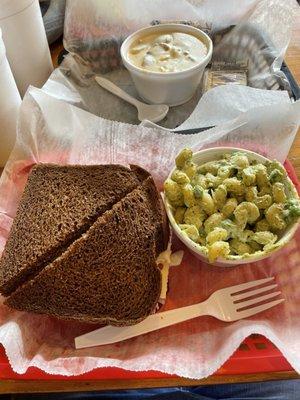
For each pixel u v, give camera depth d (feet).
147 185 0.93
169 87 1.13
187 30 1.22
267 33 1.25
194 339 0.75
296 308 0.79
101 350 0.74
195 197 0.81
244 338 0.68
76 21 1.23
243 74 1.23
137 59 1.17
